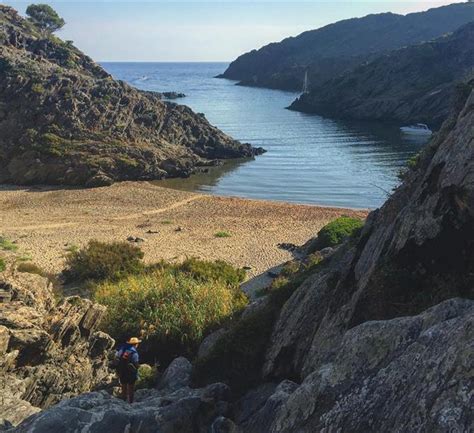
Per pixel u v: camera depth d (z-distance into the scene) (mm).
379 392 5852
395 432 5164
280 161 79375
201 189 61344
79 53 111062
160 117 84562
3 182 63938
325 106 151750
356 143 95000
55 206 50875
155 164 69062
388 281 8930
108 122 77312
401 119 128500
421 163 11828
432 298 8281
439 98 123625
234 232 40562
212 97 196000
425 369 5539
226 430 8391
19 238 37438
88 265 27516
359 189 60219
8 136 69750
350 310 9406
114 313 18812
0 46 88500
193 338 16984
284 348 10953
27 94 74000
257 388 10312
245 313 15930
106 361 15617
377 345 6633
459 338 5473
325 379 6660
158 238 38281
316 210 49000
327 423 6035
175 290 20047
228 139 89188
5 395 10562
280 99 191250
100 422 8547
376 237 10992
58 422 8461
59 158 65375
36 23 138750
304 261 26031
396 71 144875
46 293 15828
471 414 4641
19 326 12594
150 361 16906
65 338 14008
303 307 11430
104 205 51375
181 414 8883
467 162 8531
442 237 8594
